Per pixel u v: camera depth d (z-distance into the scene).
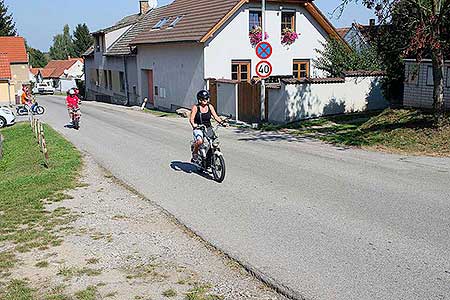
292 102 19.44
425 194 8.47
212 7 26.05
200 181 10.03
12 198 8.85
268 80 25.31
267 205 8.07
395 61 19.55
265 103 20.09
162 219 7.48
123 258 5.90
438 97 13.55
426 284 5.01
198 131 10.30
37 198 8.73
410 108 16.69
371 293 4.84
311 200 8.29
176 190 9.31
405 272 5.31
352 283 5.07
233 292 4.94
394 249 5.98
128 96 38.50
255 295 4.87
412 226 6.82
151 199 8.70
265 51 19.05
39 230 6.98
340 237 6.45
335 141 14.72
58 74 90.88
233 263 5.72
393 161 11.50
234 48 24.89
